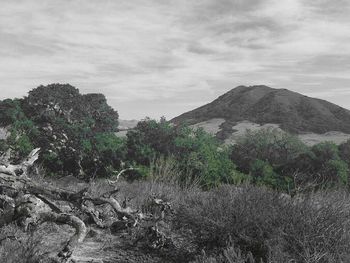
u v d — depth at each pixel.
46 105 71.56
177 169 11.73
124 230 6.89
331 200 5.32
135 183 11.35
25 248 4.98
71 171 36.28
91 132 47.59
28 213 5.94
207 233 5.36
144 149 32.66
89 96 84.38
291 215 4.93
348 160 40.53
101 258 5.55
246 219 4.99
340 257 4.22
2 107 67.75
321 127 193.50
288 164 35.56
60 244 5.90
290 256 4.37
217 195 5.98
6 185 5.88
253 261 4.31
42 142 46.12
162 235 5.98
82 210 6.71
